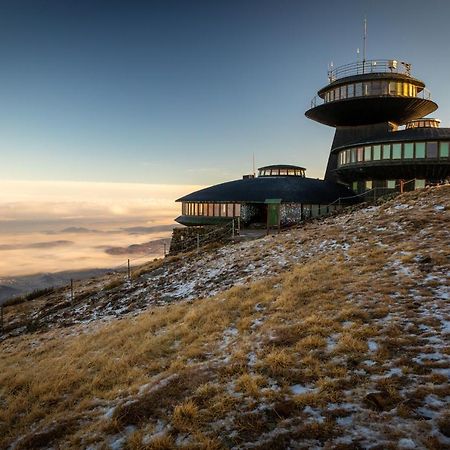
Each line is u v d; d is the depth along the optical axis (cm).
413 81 5281
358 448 678
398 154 4450
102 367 1321
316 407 819
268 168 5884
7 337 2491
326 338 1139
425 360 935
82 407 1049
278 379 957
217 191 4959
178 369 1139
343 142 5841
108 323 2042
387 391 830
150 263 4116
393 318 1192
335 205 4756
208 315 1596
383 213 2906
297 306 1467
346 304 1366
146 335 1561
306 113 5769
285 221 4488
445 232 2062
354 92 5312
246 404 870
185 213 5244
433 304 1263
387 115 5428
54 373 1347
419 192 3150
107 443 838
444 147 4291
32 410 1106
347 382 892
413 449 658
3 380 1420
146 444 795
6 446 961
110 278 4072
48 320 2631
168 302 2197
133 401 977
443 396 790
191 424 828
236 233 4053
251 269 2378
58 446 880
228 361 1114
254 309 1562
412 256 1762
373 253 1969
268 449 713
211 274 2544
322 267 1925
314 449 695
